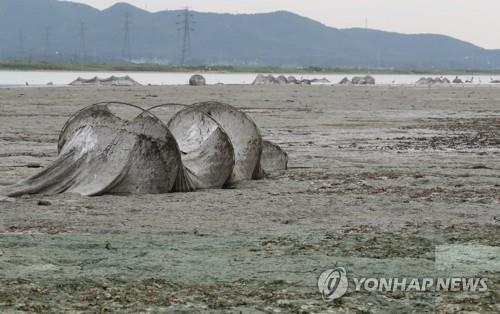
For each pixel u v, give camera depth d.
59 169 21.59
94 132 22.08
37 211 18.98
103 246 15.50
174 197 21.36
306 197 21.48
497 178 25.23
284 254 15.01
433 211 19.55
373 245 15.79
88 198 20.75
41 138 36.31
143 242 15.87
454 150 33.50
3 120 45.88
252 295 12.65
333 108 62.62
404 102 73.06
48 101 65.44
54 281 13.19
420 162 29.34
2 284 12.97
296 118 51.34
